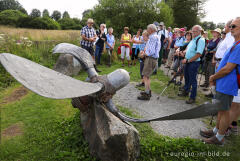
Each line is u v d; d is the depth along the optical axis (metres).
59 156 2.39
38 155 2.46
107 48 8.47
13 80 5.30
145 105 4.45
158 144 2.68
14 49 6.70
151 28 4.34
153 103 4.61
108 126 2.18
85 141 2.65
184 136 3.22
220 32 5.65
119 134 2.09
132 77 6.82
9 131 2.97
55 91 1.32
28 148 2.58
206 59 6.01
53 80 1.45
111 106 2.58
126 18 14.52
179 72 5.37
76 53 2.58
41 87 1.26
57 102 4.10
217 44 5.63
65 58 6.27
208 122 3.81
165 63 10.25
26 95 4.45
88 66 2.59
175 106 4.49
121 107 4.17
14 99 4.22
